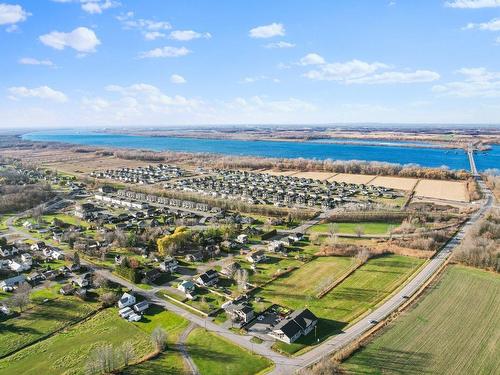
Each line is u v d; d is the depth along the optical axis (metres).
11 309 123.94
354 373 89.19
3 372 94.44
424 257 159.12
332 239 179.00
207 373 91.25
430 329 107.00
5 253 169.12
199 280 140.00
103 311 123.56
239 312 115.81
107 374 91.88
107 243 181.12
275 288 135.12
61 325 115.38
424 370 90.25
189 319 116.69
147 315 120.06
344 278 141.00
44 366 96.69
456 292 128.38
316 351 98.81
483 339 102.19
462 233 189.75
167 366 94.44
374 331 106.12
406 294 127.88
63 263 161.25
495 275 141.00
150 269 148.00
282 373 90.50
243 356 97.75
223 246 172.50
